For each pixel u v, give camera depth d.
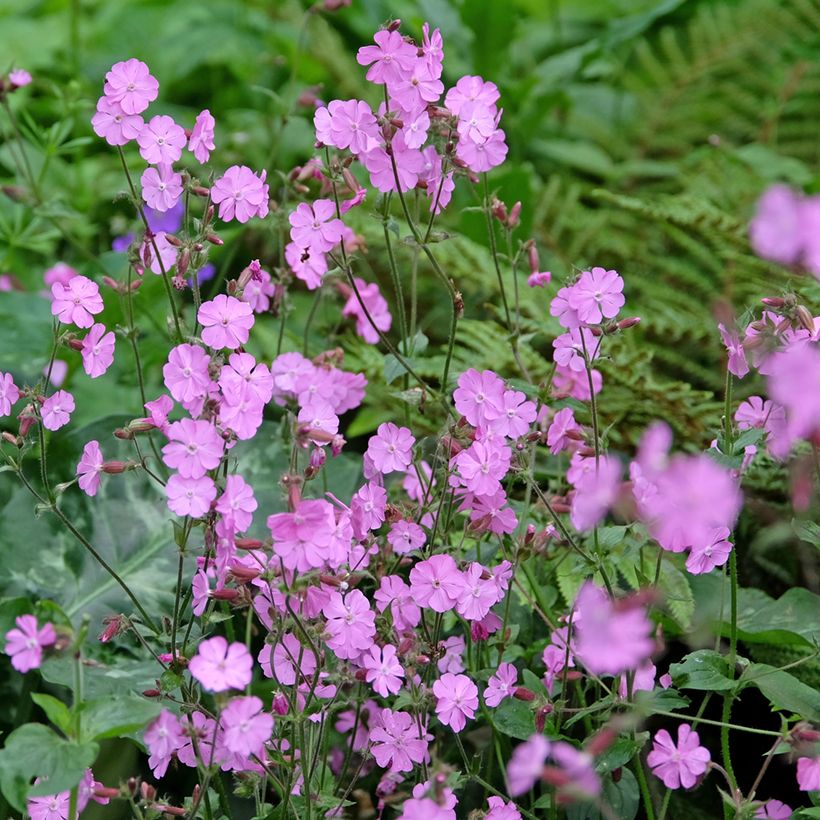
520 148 1.98
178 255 1.33
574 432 1.36
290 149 1.97
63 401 1.34
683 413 1.58
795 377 1.19
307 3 2.17
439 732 1.42
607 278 1.32
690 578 1.48
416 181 1.36
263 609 1.31
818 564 1.54
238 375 1.28
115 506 1.51
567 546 1.43
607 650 1.17
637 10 2.35
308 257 1.40
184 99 2.39
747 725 1.48
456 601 1.33
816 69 2.04
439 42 1.35
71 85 1.72
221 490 1.30
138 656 1.44
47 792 1.23
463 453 1.32
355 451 1.68
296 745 1.34
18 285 1.80
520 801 1.41
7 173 2.10
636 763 1.34
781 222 1.17
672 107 2.14
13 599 1.42
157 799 1.41
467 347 1.71
